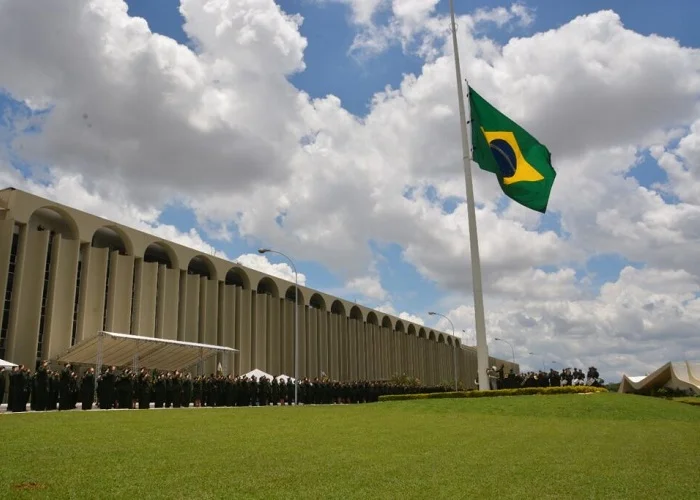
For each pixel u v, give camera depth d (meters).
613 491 7.30
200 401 31.23
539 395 26.69
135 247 42.34
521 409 23.20
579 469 8.94
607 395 25.61
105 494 6.52
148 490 6.79
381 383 55.88
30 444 10.30
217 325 49.56
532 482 7.79
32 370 34.22
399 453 10.39
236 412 21.08
